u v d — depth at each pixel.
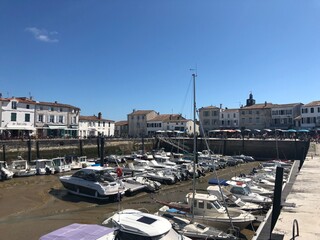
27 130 54.16
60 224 17.34
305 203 10.80
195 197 16.44
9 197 23.48
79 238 10.35
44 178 31.39
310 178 16.55
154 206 21.56
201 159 44.69
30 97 61.75
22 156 40.97
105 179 24.08
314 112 71.94
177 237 11.24
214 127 88.69
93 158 47.59
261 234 12.90
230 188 21.16
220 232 13.99
